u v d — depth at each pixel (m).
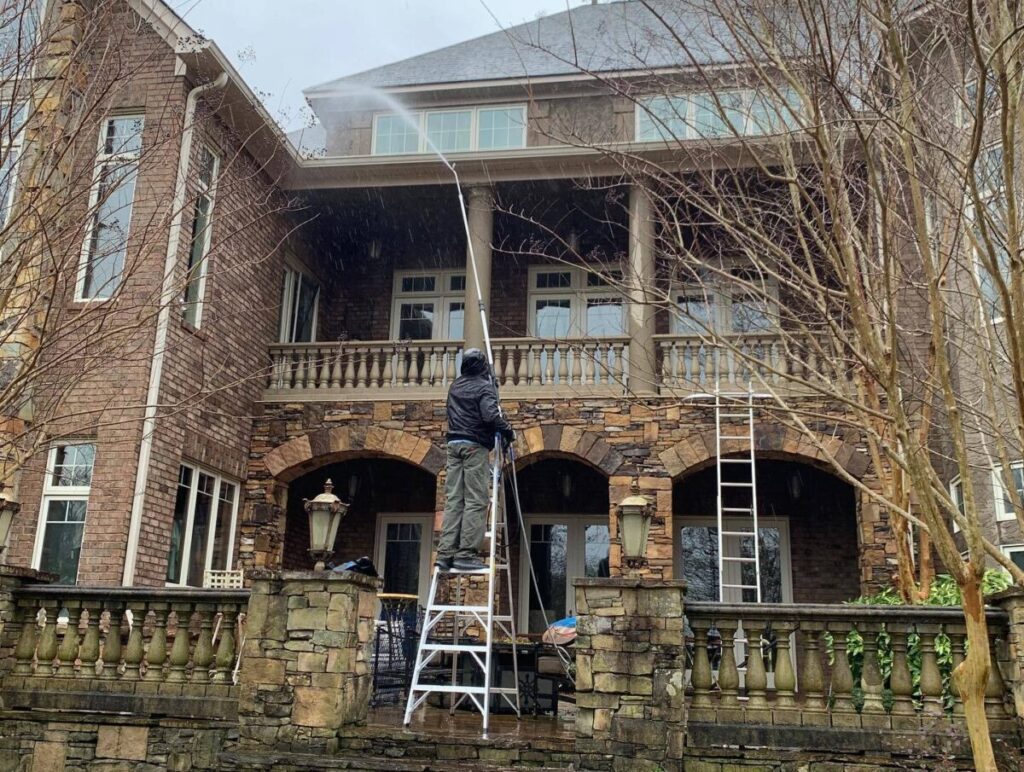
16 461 7.39
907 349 7.80
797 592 13.42
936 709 6.38
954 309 7.77
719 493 10.83
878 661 6.66
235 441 12.15
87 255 9.62
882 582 10.80
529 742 6.47
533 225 14.48
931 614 6.46
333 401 12.59
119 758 7.12
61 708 7.43
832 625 6.66
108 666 7.54
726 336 10.27
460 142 15.02
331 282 15.72
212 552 11.66
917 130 5.99
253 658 6.86
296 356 13.10
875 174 4.86
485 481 7.44
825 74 5.45
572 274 15.04
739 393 10.80
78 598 7.74
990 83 6.25
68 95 6.86
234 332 12.05
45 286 7.38
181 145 9.86
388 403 12.48
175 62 10.67
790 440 11.39
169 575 10.67
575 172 12.55
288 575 6.93
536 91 14.66
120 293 6.96
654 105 10.81
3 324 6.59
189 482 11.11
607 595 6.50
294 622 6.86
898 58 4.83
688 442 11.62
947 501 4.95
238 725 6.86
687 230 11.55
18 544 10.03
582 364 12.20
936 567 10.96
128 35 8.48
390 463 14.80
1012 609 6.26
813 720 6.47
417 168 12.98
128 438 9.79
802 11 5.10
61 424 9.00
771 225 8.14
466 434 7.45
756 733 6.46
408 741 6.63
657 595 6.45
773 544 13.71
